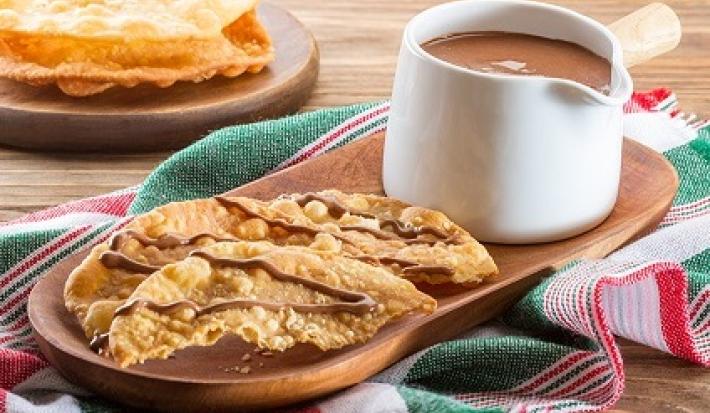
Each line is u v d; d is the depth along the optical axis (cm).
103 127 79
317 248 64
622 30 72
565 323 63
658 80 87
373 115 77
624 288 65
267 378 59
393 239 67
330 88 86
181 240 64
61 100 80
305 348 61
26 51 81
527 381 63
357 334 61
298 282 62
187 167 74
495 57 71
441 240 67
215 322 60
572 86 67
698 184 77
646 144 79
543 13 72
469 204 69
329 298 62
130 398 60
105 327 61
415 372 63
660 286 65
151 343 59
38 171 77
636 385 63
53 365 61
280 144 76
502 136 68
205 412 60
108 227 69
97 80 80
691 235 70
